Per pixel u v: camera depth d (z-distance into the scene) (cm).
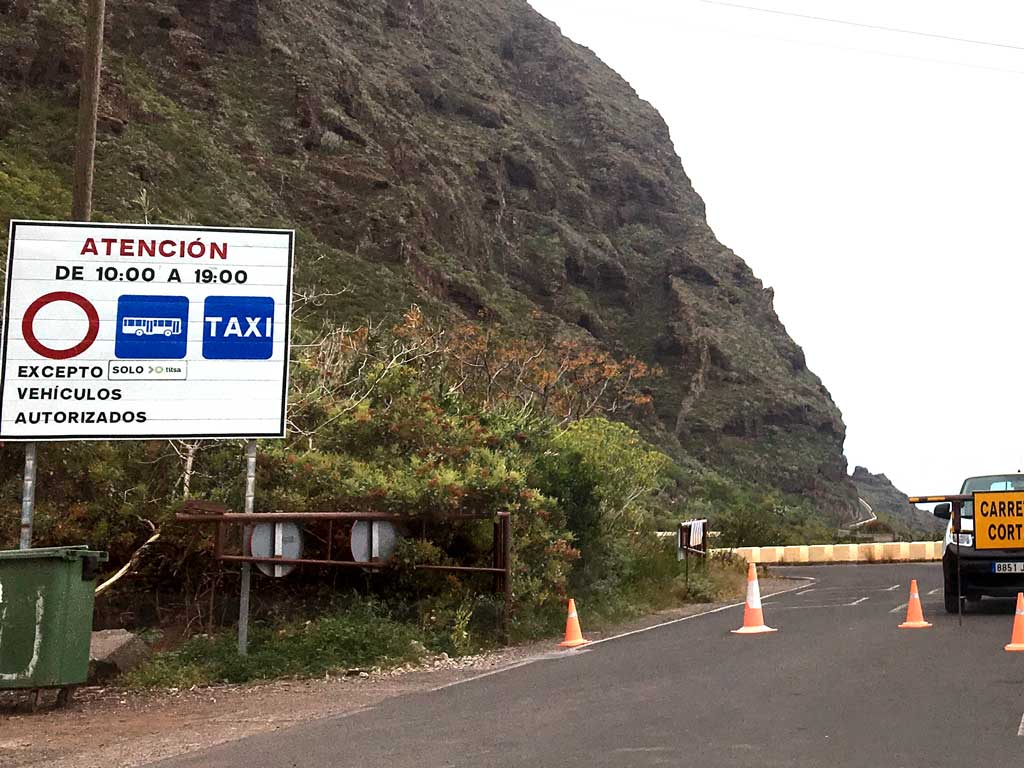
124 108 8088
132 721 956
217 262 1315
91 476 1455
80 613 1027
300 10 13638
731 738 707
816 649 1198
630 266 16262
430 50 17100
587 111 19700
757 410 13850
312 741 797
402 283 8206
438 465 1595
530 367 3388
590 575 1955
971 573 1480
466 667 1261
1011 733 695
